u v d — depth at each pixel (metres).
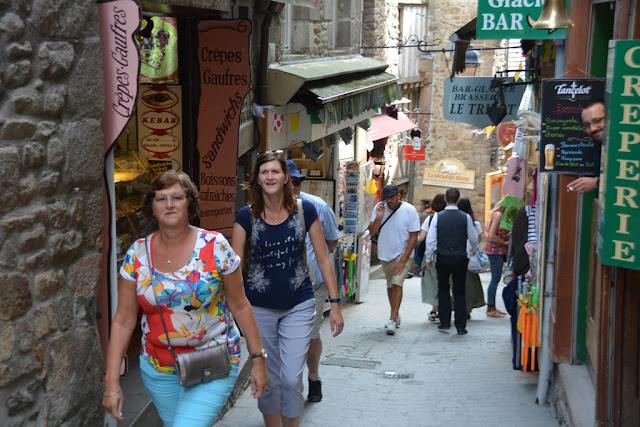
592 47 5.79
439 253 9.66
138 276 3.37
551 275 6.37
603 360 4.30
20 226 3.27
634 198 3.48
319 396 6.39
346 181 12.66
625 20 4.13
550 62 8.05
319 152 10.80
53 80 3.48
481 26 6.61
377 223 10.00
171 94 6.69
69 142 3.61
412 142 20.98
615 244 3.53
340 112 9.93
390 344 9.17
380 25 17.59
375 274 17.53
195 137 6.74
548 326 6.34
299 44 11.00
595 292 5.58
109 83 3.95
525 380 7.20
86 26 3.71
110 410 3.42
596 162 5.35
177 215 3.31
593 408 4.95
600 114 5.15
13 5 3.20
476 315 11.52
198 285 3.36
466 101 10.34
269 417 5.01
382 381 7.21
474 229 9.73
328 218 5.70
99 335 4.11
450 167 24.09
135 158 6.62
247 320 3.63
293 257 4.80
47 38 3.42
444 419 5.96
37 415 3.45
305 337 4.87
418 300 13.07
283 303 4.80
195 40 6.59
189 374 3.41
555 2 4.71
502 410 6.24
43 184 3.43
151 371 3.53
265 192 4.66
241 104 6.62
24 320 3.33
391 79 11.86
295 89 9.07
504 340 9.37
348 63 11.48
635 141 3.46
